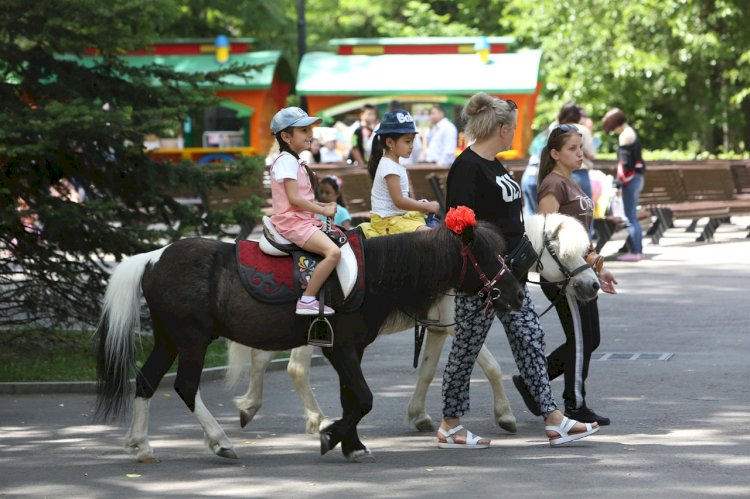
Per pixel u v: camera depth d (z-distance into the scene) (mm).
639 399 11609
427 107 36156
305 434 10648
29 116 13445
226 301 9562
